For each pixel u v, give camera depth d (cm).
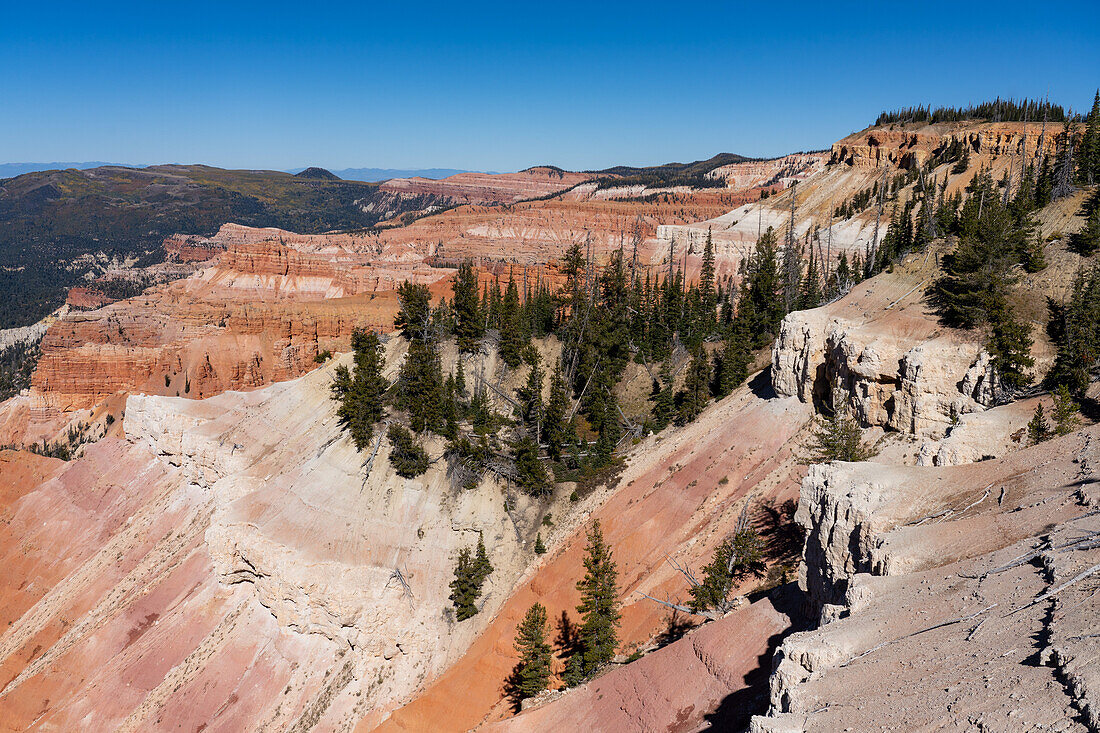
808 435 8244
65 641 10138
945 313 7725
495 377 12144
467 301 12550
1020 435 5647
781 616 5591
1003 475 4556
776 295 13075
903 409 7275
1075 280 7294
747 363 11250
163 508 11812
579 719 6100
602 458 10212
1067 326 6544
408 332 12912
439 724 7444
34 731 8625
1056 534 3562
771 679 3775
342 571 8394
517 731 6297
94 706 8644
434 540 9075
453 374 12031
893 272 9131
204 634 8931
